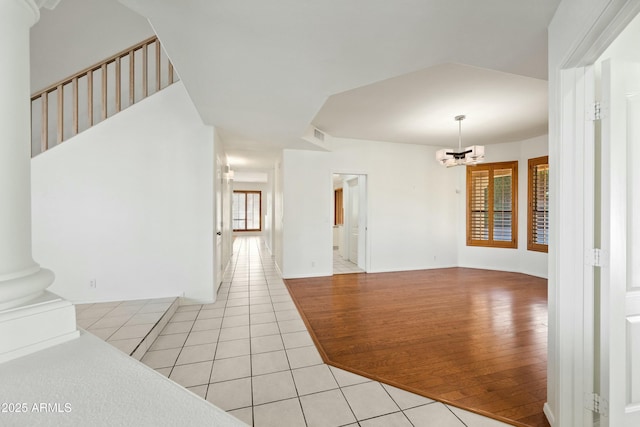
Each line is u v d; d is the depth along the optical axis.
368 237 5.61
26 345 0.73
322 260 5.30
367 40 1.77
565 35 1.39
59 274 3.23
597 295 1.42
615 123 1.31
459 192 6.19
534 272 5.25
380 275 5.38
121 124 3.39
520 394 1.90
